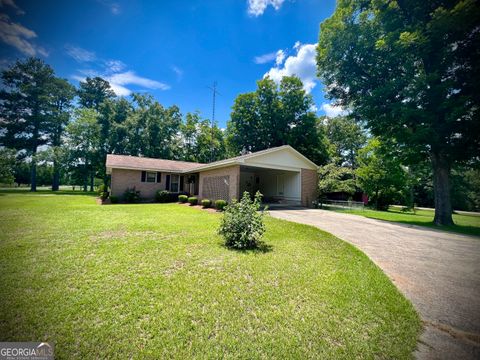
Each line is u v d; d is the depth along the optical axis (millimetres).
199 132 38469
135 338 2158
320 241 6074
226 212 5734
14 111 25406
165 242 5391
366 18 12227
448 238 7059
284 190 17609
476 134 8906
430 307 2959
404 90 10461
